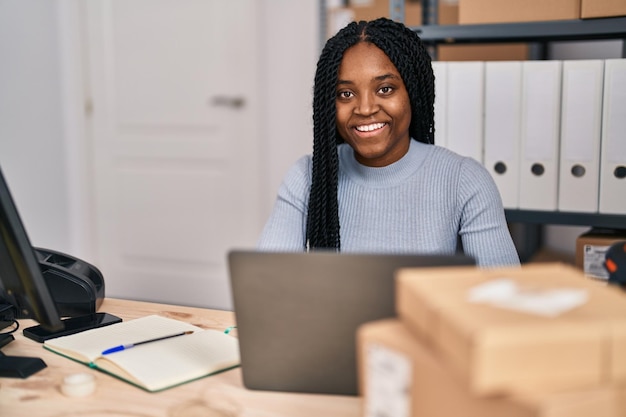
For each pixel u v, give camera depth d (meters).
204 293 3.48
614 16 1.78
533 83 1.86
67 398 0.98
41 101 3.44
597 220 1.85
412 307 0.74
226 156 3.36
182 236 3.48
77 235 3.63
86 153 3.56
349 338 0.94
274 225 1.54
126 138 3.49
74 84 3.51
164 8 3.35
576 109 1.83
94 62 3.48
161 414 0.92
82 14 3.45
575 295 0.71
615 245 1.02
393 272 0.90
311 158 1.60
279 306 0.95
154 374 1.02
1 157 3.27
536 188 1.89
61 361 1.12
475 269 0.81
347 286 0.92
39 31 3.39
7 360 1.09
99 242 3.62
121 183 3.54
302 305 0.94
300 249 1.53
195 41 3.32
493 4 1.89
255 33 3.23
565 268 0.82
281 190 1.57
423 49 1.49
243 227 3.38
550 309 0.67
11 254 1.02
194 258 3.47
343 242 1.51
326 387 0.96
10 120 3.30
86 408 0.94
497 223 1.43
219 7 3.27
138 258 3.57
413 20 2.75
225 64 3.29
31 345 1.20
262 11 3.24
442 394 0.67
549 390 0.62
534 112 1.87
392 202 1.48
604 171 1.82
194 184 3.42
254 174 3.33
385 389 0.75
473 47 2.30
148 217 3.52
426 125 1.56
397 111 1.44
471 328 0.62
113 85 3.47
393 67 1.43
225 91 3.31
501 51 2.29
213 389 1.00
